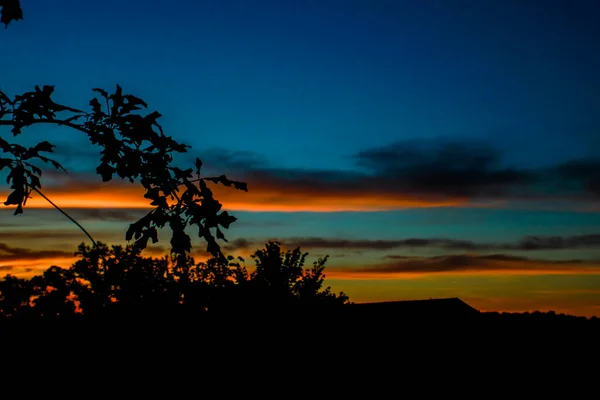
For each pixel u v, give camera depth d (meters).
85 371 10.77
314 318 19.45
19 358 10.13
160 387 12.19
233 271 18.97
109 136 5.59
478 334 21.20
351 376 17.23
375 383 17.62
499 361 19.92
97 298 8.44
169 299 13.13
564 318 23.16
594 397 18.45
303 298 24.92
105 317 10.24
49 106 5.52
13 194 5.39
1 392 10.16
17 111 5.48
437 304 23.11
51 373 10.50
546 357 20.36
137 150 5.69
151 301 11.77
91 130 5.61
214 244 5.79
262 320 16.97
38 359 10.26
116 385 11.44
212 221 5.77
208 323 14.88
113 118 5.64
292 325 18.12
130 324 11.34
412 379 18.34
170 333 12.88
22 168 5.45
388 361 18.55
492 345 20.61
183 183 5.76
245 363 14.59
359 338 19.02
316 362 16.69
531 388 18.95
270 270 24.25
